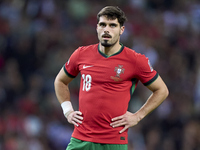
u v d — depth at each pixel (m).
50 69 44.97
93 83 15.55
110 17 15.34
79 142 15.69
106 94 15.33
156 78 15.84
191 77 49.56
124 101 15.55
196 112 45.22
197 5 59.03
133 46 48.97
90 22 51.69
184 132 42.66
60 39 48.56
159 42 51.88
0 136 36.94
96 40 50.19
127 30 50.59
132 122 15.61
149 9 56.41
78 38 49.44
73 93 42.09
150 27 53.56
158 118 43.12
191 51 53.19
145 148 41.00
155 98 15.97
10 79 43.03
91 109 15.42
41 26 48.75
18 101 41.44
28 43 47.09
